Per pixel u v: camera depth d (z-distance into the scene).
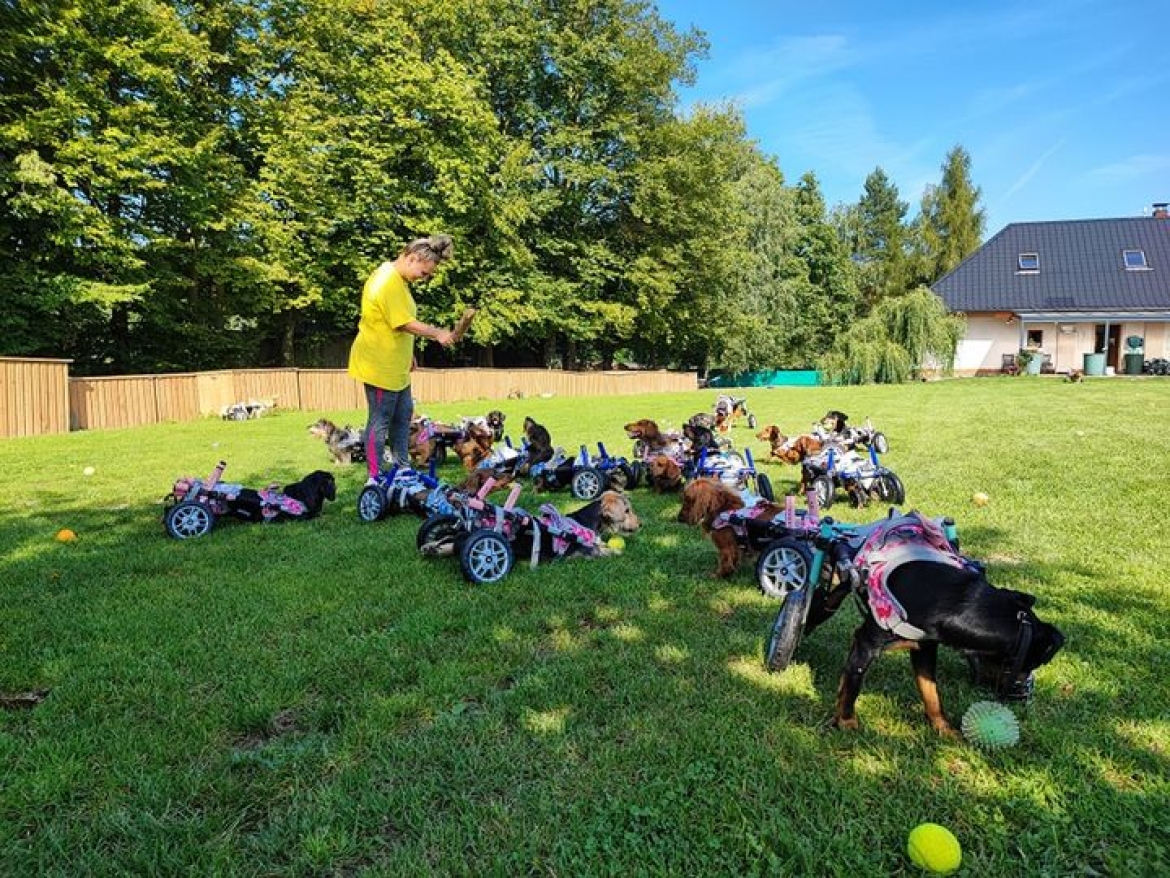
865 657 3.16
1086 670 3.67
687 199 37.03
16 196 19.98
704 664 3.85
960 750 3.01
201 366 27.64
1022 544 5.91
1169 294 40.78
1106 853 2.41
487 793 2.78
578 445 12.47
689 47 36.47
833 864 2.37
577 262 35.56
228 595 4.98
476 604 4.77
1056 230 45.38
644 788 2.76
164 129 23.27
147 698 3.52
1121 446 11.11
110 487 9.22
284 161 26.44
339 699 3.51
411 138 29.88
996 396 22.80
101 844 2.52
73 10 20.64
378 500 7.21
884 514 7.15
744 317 42.09
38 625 4.44
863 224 70.94
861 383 33.59
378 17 30.16
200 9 25.20
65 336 24.22
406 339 7.46
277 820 2.63
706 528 5.44
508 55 33.31
